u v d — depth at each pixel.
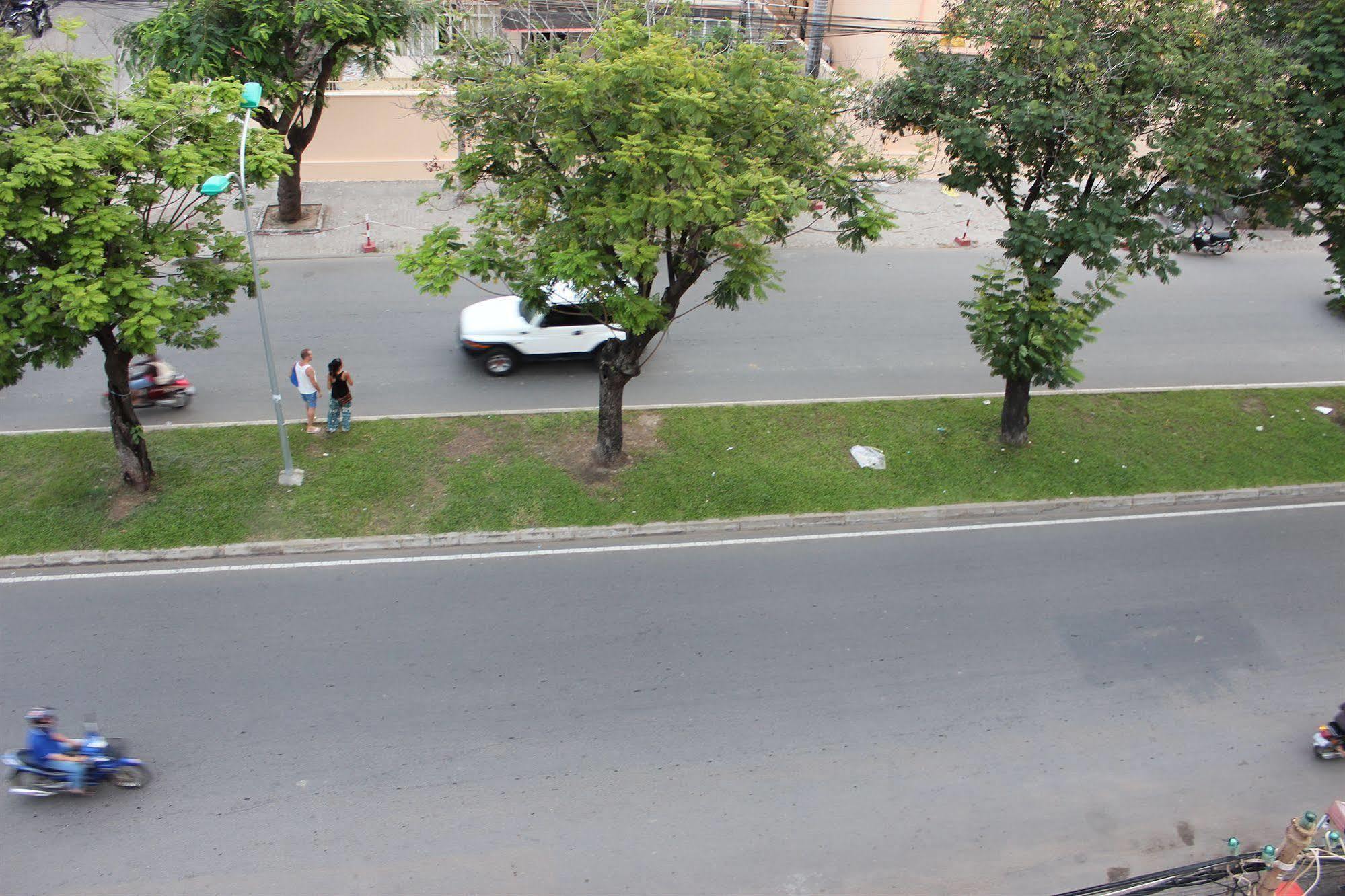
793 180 12.43
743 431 16.34
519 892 8.80
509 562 13.28
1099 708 11.12
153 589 12.45
